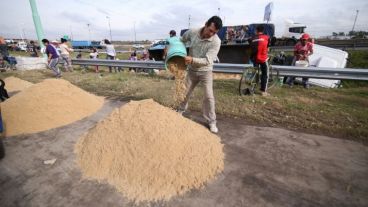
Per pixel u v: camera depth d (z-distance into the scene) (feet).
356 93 18.86
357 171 7.77
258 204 6.29
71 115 12.52
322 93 18.47
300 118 12.53
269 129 11.24
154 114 9.00
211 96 10.71
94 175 7.55
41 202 6.38
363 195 6.64
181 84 11.55
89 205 6.26
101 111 14.10
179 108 12.67
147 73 29.14
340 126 11.35
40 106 11.91
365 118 12.34
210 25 9.23
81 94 14.49
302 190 6.83
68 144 9.75
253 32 38.81
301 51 21.11
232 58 41.86
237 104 14.89
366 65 42.55
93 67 39.55
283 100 15.85
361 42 68.49
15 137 10.39
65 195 6.64
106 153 8.04
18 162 8.39
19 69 33.99
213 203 6.33
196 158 7.93
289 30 75.77
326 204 6.29
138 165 7.49
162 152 7.73
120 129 8.61
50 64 25.53
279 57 24.43
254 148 9.35
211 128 10.91
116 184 7.11
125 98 17.04
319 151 9.09
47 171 7.80
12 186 7.04
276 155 8.80
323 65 22.97
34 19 34.35
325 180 7.29
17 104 11.82
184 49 9.94
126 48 151.23
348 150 9.16
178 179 7.12
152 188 6.88
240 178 7.40
